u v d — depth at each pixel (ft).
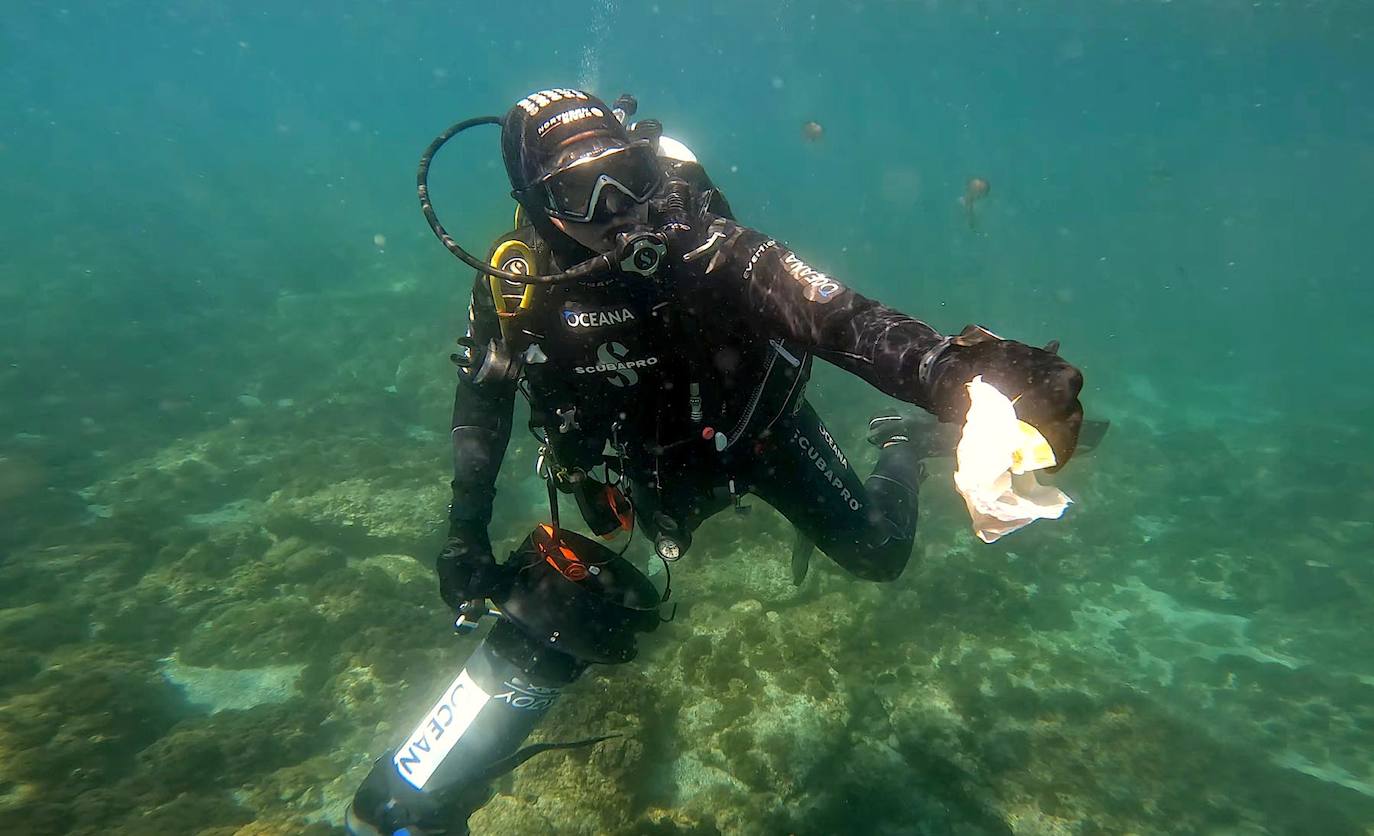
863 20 169.37
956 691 18.69
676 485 8.76
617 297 7.37
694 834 14.34
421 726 9.11
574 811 14.38
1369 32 110.83
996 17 140.77
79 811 14.57
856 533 11.62
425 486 27.76
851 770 15.99
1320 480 35.42
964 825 15.06
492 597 8.75
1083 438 11.49
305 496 27.02
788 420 9.53
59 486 28.45
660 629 19.57
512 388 8.43
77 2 250.78
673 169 7.96
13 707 16.65
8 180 102.37
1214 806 16.20
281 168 144.36
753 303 6.00
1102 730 18.04
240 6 285.84
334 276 65.10
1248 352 66.33
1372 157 292.20
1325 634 24.08
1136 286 99.45
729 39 261.24
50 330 45.73
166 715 17.60
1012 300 80.94
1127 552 28.48
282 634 19.94
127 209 86.02
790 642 18.88
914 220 146.72
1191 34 132.98
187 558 23.18
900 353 4.61
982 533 3.65
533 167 7.16
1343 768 18.92
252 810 15.17
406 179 143.84
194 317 51.29
